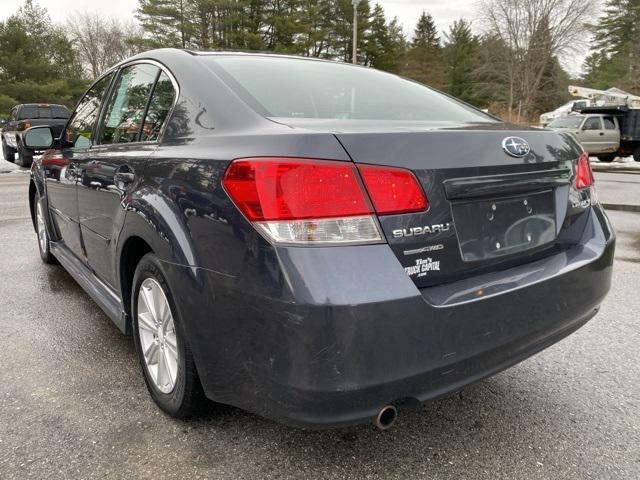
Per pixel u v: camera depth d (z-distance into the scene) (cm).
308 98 244
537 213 229
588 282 236
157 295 246
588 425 247
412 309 176
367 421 179
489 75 5578
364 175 177
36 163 488
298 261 169
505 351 205
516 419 253
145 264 243
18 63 3644
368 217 176
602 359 315
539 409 261
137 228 239
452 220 195
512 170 214
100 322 367
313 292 166
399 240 180
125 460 218
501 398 272
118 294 294
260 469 214
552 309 219
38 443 229
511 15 5181
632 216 851
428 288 189
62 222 407
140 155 252
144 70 295
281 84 250
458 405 265
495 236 212
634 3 6306
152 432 238
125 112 302
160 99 265
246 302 180
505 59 5319
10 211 836
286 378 173
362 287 169
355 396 172
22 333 347
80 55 5581
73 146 387
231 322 187
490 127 230
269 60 281
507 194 215
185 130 233
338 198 173
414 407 188
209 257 194
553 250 237
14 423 244
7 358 311
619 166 1889
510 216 218
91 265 348
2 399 265
